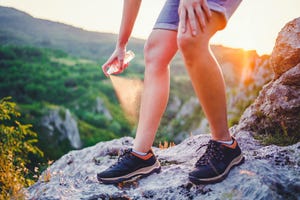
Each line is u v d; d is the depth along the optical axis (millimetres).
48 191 2490
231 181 2160
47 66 66250
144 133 2391
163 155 2955
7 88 56438
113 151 3311
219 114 2166
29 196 2701
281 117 3047
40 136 36906
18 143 5582
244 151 2715
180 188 2236
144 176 2441
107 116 49000
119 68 2646
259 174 2150
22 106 40562
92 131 45812
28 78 60844
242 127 3258
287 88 3051
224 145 2205
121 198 2273
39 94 57562
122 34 2584
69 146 38875
